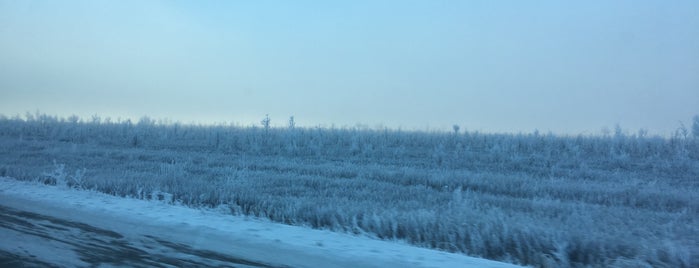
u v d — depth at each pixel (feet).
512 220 31.35
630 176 57.62
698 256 25.09
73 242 28.17
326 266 24.54
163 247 27.45
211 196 41.50
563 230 28.91
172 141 92.73
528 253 26.37
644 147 71.87
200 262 24.84
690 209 38.50
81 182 48.21
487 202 40.50
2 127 114.52
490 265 25.09
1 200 40.45
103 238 29.09
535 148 75.41
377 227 31.50
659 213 36.78
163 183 47.62
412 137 85.51
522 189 47.42
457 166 65.51
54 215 35.06
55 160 63.31
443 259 25.94
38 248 26.91
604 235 28.19
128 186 45.27
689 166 61.98
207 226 32.32
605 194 44.70
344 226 32.48
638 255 25.31
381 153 76.79
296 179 52.21
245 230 31.50
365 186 49.08
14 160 67.31
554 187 48.14
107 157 72.49
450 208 35.63
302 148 81.61
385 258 25.93
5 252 26.16
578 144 75.41
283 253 26.66
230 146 85.05
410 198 42.88
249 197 40.63
